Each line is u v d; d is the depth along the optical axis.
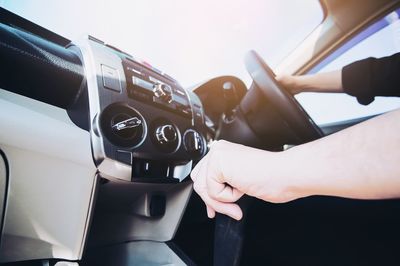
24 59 0.47
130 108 0.57
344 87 1.04
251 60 0.98
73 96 0.54
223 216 0.63
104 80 0.54
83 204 0.49
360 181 0.25
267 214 1.30
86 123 0.53
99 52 0.58
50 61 0.50
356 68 1.01
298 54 1.74
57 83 0.51
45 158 0.50
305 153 0.29
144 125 0.57
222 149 0.36
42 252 0.52
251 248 1.00
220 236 0.61
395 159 0.24
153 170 0.60
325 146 0.28
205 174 0.37
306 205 1.42
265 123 0.97
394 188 0.24
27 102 0.50
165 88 0.64
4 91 0.48
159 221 0.75
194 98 0.79
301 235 1.13
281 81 1.05
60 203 0.51
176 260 0.68
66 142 0.50
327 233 1.15
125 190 0.64
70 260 0.52
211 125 1.09
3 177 0.47
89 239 0.72
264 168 0.30
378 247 1.04
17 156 0.48
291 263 0.92
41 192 0.50
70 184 0.50
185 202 0.69
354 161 0.26
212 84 1.05
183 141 0.65
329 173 0.27
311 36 1.69
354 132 0.27
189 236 0.98
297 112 0.89
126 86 0.58
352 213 1.37
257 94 0.95
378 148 0.25
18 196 0.49
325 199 1.45
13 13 0.63
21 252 0.50
